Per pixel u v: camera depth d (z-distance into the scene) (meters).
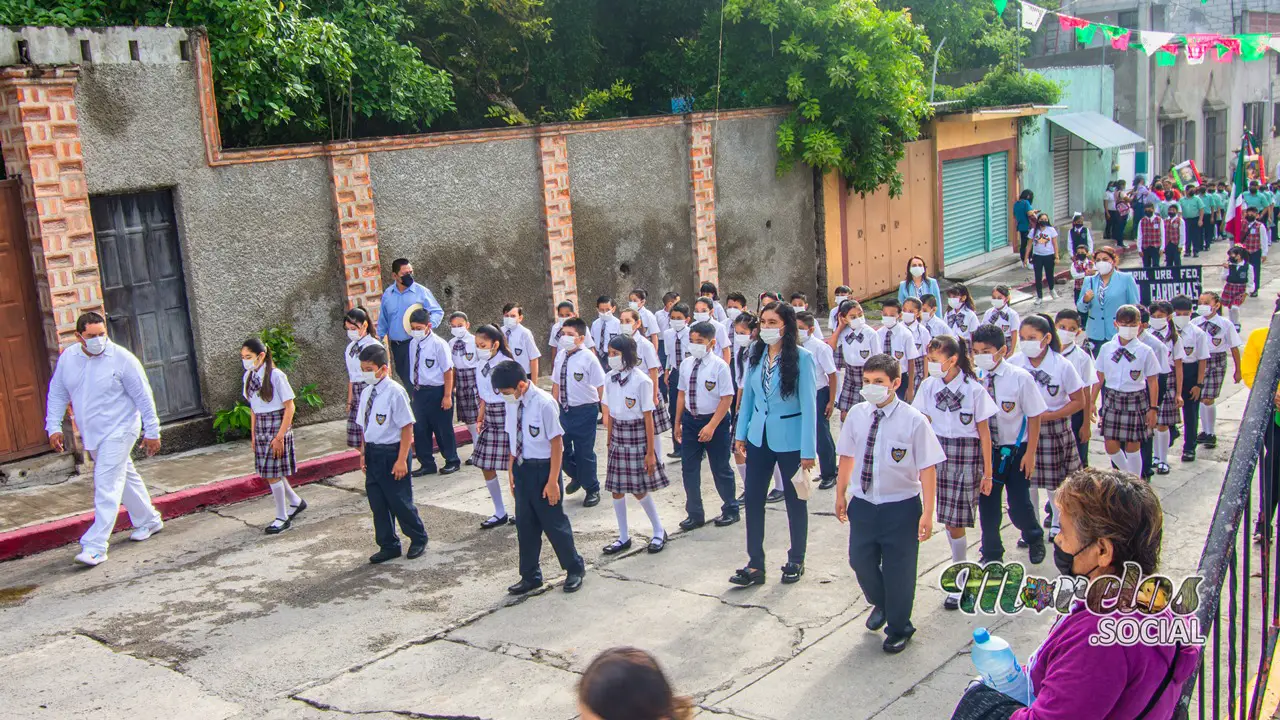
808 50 17.56
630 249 15.95
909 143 21.36
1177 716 2.70
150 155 10.85
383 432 8.24
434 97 14.66
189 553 8.84
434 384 10.70
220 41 11.90
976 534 8.54
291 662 6.70
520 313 11.43
